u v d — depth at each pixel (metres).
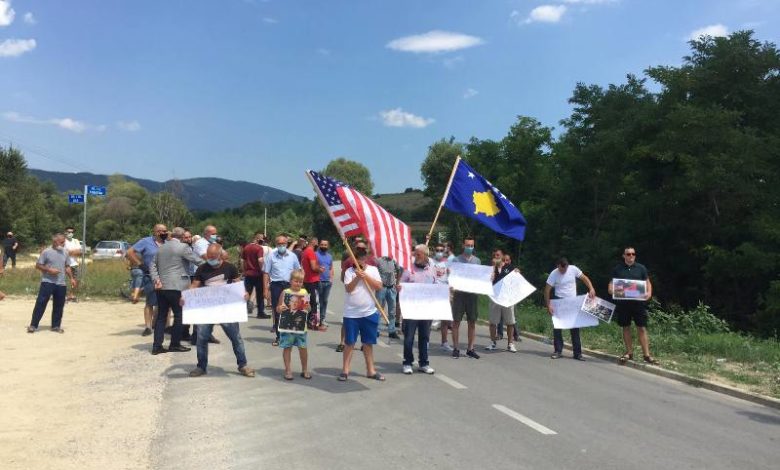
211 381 8.56
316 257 13.91
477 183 12.36
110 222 58.94
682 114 23.47
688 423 7.27
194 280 9.05
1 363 9.34
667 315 15.28
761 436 6.85
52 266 12.29
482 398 8.09
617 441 6.45
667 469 5.66
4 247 26.52
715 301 25.11
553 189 30.89
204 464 5.45
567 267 11.63
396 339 13.15
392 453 5.83
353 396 7.99
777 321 20.61
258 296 15.66
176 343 10.61
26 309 15.70
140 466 5.38
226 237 58.44
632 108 28.55
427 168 54.25
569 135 31.12
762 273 22.41
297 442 6.10
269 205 97.12
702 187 22.47
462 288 11.11
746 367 10.62
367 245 11.90
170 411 7.06
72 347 10.80
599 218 30.20
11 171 49.97
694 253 24.83
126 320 14.28
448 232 38.94
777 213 22.50
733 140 22.73
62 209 70.31
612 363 11.30
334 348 11.60
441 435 6.43
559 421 7.12
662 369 10.34
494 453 5.92
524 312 18.81
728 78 25.20
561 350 11.67
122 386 8.15
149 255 12.09
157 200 49.25
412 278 9.84
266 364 9.91
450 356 11.34
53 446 5.80
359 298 8.88
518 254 33.19
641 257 27.17
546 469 5.54
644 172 27.02
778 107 24.97
